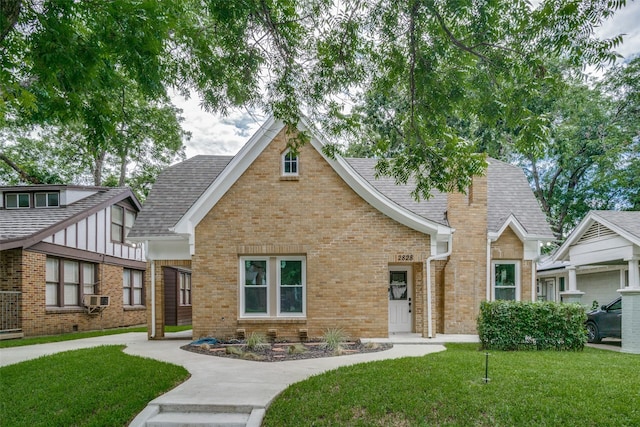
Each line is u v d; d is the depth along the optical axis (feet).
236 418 20.42
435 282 46.19
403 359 29.30
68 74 22.17
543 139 23.18
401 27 22.71
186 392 22.85
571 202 95.86
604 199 92.27
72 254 57.26
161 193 50.88
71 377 25.75
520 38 20.63
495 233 47.16
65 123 25.70
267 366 29.27
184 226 42.47
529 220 50.26
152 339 44.88
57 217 56.24
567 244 60.23
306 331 42.37
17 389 23.91
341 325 42.65
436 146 27.81
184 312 77.15
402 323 47.47
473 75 24.22
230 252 43.21
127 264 72.13
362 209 43.62
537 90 22.39
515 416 19.25
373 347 36.86
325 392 22.38
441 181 26.78
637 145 81.20
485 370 25.02
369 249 43.32
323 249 43.24
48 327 52.42
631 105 83.30
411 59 24.16
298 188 43.65
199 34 24.02
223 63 24.03
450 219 47.16
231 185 43.65
